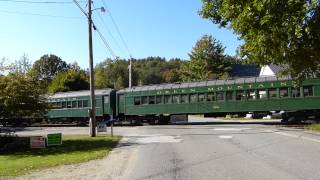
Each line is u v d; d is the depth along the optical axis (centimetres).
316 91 3434
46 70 13062
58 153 2169
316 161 1495
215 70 9206
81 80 7644
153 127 3919
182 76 9519
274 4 1827
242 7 2052
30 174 1456
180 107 4144
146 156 1838
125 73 13112
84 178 1331
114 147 2298
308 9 1800
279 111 3672
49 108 2759
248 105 3759
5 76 2617
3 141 2716
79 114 4862
